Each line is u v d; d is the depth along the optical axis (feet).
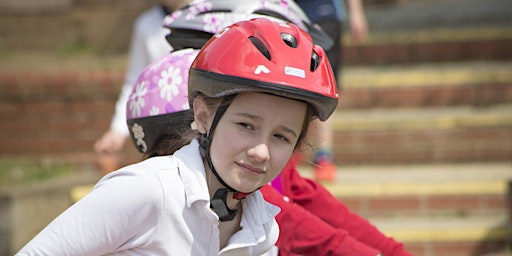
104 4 60.08
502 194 38.83
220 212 14.64
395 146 44.52
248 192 14.47
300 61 14.01
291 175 20.66
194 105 14.88
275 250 16.89
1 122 49.03
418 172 42.11
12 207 37.99
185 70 18.39
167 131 18.31
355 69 50.72
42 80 49.01
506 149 43.98
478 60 50.90
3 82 49.16
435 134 44.29
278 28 14.49
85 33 59.52
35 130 48.85
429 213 38.99
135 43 30.35
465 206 38.93
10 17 59.82
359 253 18.44
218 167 14.37
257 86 13.64
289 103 13.96
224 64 13.96
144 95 18.51
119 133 30.76
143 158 19.17
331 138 39.45
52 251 14.29
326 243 18.35
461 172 41.60
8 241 37.91
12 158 48.21
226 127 14.17
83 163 46.98
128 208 14.29
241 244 14.99
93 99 48.70
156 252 14.58
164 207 14.42
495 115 44.21
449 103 46.98
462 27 54.29
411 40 51.24
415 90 47.14
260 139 14.01
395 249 20.71
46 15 59.77
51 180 42.68
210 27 19.43
